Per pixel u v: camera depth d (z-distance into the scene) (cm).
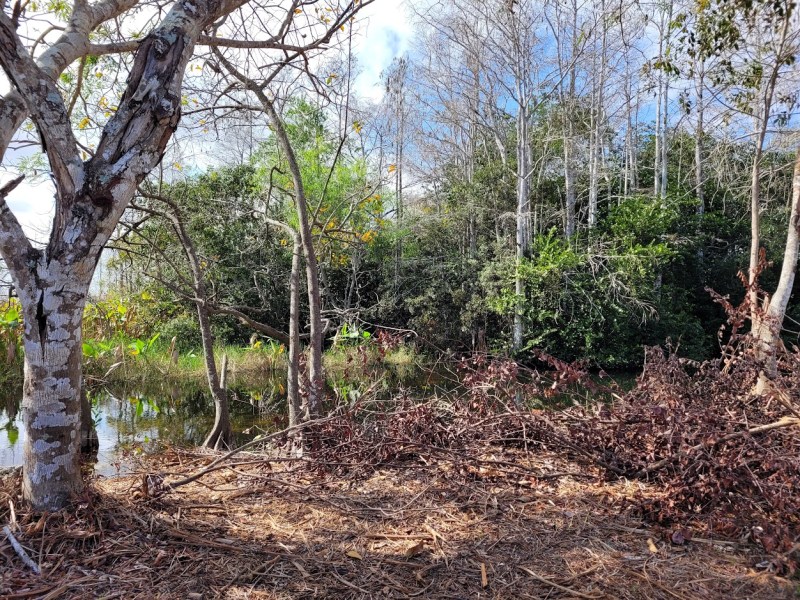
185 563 257
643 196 1992
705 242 2008
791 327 1780
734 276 1917
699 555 270
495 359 467
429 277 2061
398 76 2352
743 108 739
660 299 1772
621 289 1720
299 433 408
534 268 1708
